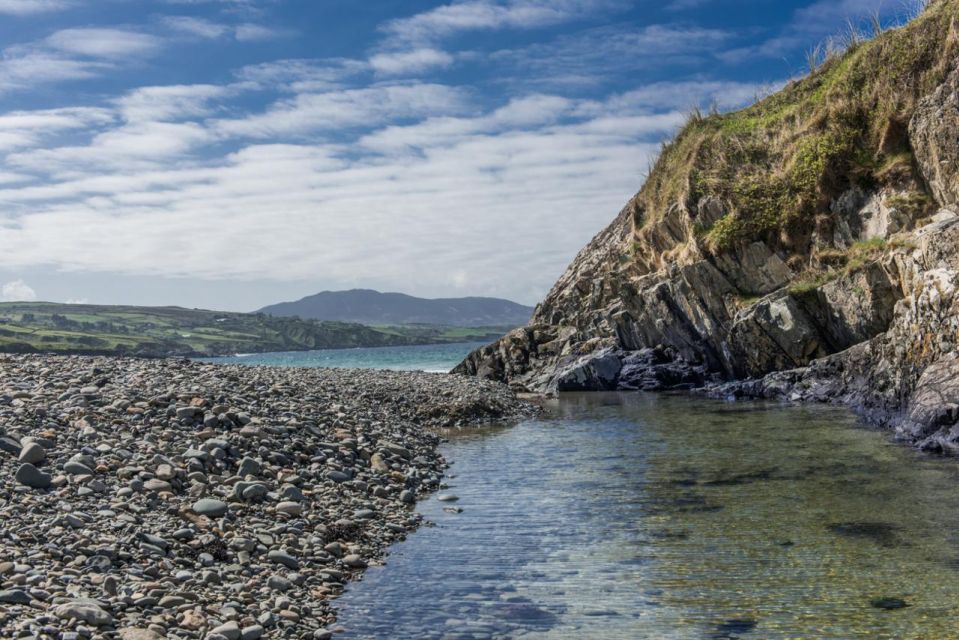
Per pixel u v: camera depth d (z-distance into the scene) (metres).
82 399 16.42
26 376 19.67
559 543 12.27
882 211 31.66
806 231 35.34
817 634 8.27
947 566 10.20
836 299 31.28
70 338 199.38
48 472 12.01
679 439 22.50
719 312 37.78
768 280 36.34
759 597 9.47
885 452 18.52
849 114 34.62
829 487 15.12
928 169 30.09
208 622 8.14
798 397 30.89
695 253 39.56
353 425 20.62
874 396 24.86
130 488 11.91
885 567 10.30
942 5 33.31
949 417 18.58
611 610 9.30
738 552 11.32
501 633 8.70
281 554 10.65
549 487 16.62
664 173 48.50
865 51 35.75
